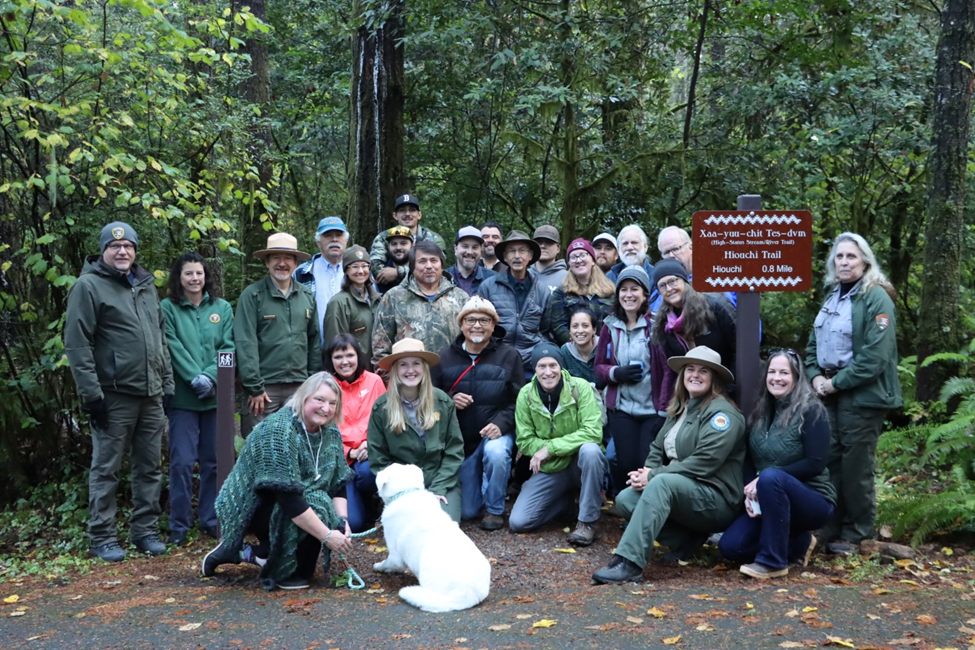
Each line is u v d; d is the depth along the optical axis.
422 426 5.21
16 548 5.77
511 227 11.24
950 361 6.76
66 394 6.60
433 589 3.95
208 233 7.79
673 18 10.36
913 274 10.31
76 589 4.63
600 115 10.96
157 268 7.38
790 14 10.65
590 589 4.22
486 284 6.36
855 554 4.69
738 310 4.71
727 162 10.14
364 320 6.18
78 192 6.70
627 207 10.05
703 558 4.82
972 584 4.14
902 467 6.35
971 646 3.11
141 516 5.49
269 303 5.80
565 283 6.20
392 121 8.95
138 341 5.27
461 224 11.28
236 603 4.04
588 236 10.05
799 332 9.59
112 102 6.84
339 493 4.58
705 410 4.59
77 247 6.71
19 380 6.39
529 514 5.38
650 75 10.97
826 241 10.13
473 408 5.67
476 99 9.40
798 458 4.40
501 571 4.72
